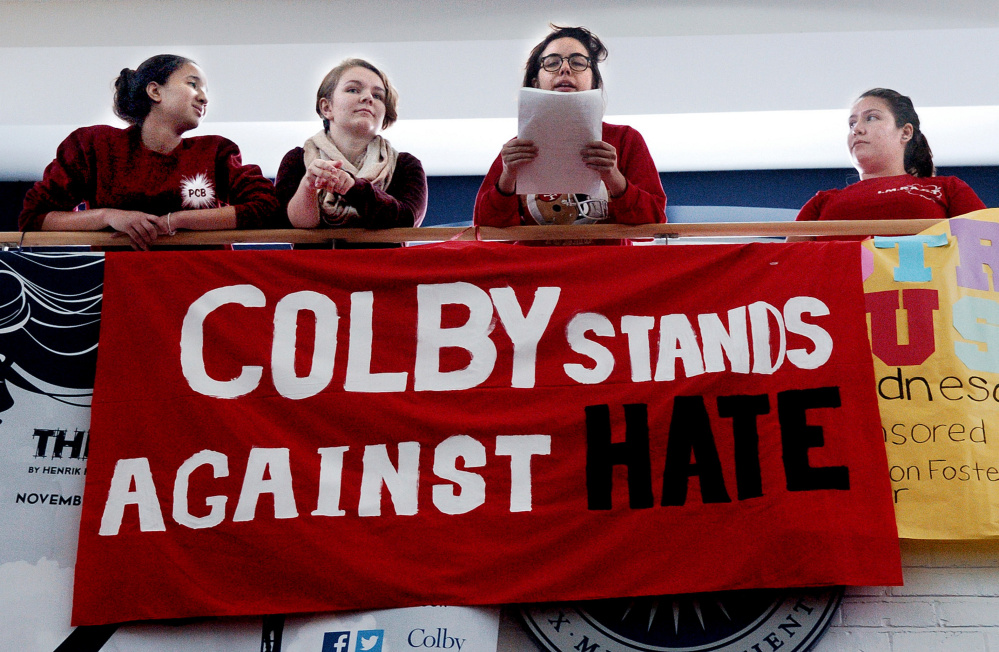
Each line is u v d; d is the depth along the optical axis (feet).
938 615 9.50
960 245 10.33
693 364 10.00
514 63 19.77
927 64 19.48
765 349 10.02
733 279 10.28
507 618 9.54
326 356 10.13
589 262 10.39
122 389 9.98
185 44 19.77
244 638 9.37
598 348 10.10
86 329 10.36
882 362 9.96
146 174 11.34
